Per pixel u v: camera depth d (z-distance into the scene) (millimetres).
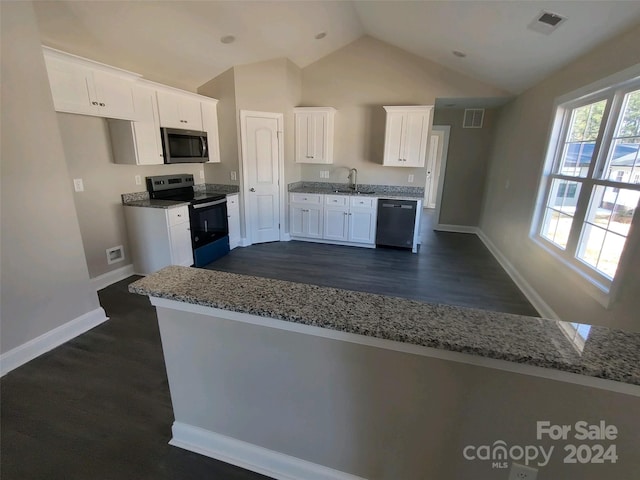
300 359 1186
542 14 2293
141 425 1666
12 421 1679
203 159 4168
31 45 2045
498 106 5117
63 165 2297
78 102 2645
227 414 1414
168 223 3408
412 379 1058
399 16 3430
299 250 4699
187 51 3520
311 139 4957
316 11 3488
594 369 822
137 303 2986
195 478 1401
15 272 2066
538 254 3133
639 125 1995
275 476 1401
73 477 1400
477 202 5832
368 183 5117
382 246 4891
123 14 2684
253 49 3941
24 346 2139
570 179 2744
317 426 1268
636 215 1831
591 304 2217
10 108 1968
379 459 1223
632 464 905
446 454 1112
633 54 1980
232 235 4617
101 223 3291
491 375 961
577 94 2621
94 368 2102
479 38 3115
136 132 3230
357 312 1076
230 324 1238
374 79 4742
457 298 3230
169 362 1426
